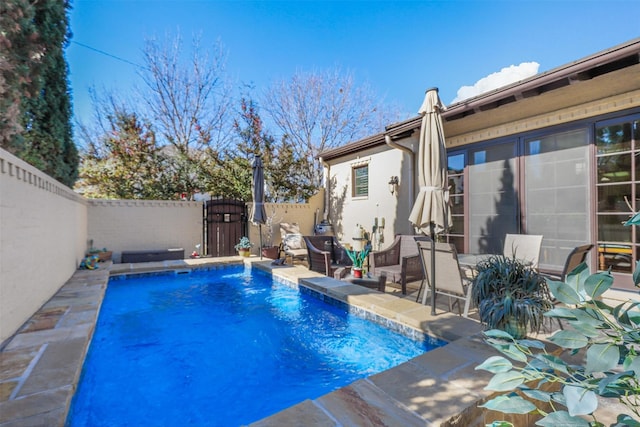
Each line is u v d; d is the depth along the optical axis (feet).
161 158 38.19
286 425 6.00
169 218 30.42
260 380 9.99
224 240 32.58
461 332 10.71
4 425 6.24
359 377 10.11
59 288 17.40
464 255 18.16
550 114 17.04
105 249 27.61
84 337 10.87
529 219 18.03
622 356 3.66
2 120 11.55
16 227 11.46
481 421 6.82
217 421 8.14
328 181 35.76
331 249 25.02
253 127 46.09
